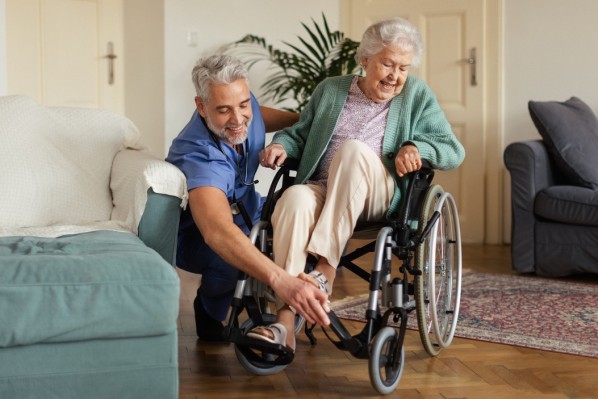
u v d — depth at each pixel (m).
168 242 2.60
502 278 4.19
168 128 5.11
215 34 5.25
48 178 2.79
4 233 2.55
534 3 5.22
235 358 2.74
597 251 4.10
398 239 2.44
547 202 4.20
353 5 5.64
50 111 2.93
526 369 2.64
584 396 2.38
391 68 2.59
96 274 2.07
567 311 3.43
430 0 5.42
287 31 5.54
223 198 2.53
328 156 2.68
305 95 4.90
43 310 2.02
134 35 5.26
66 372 2.07
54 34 5.04
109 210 2.88
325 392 2.41
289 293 2.25
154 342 2.14
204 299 2.93
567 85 5.18
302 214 2.42
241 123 2.56
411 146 2.51
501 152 5.35
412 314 3.35
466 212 5.43
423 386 2.46
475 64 5.34
